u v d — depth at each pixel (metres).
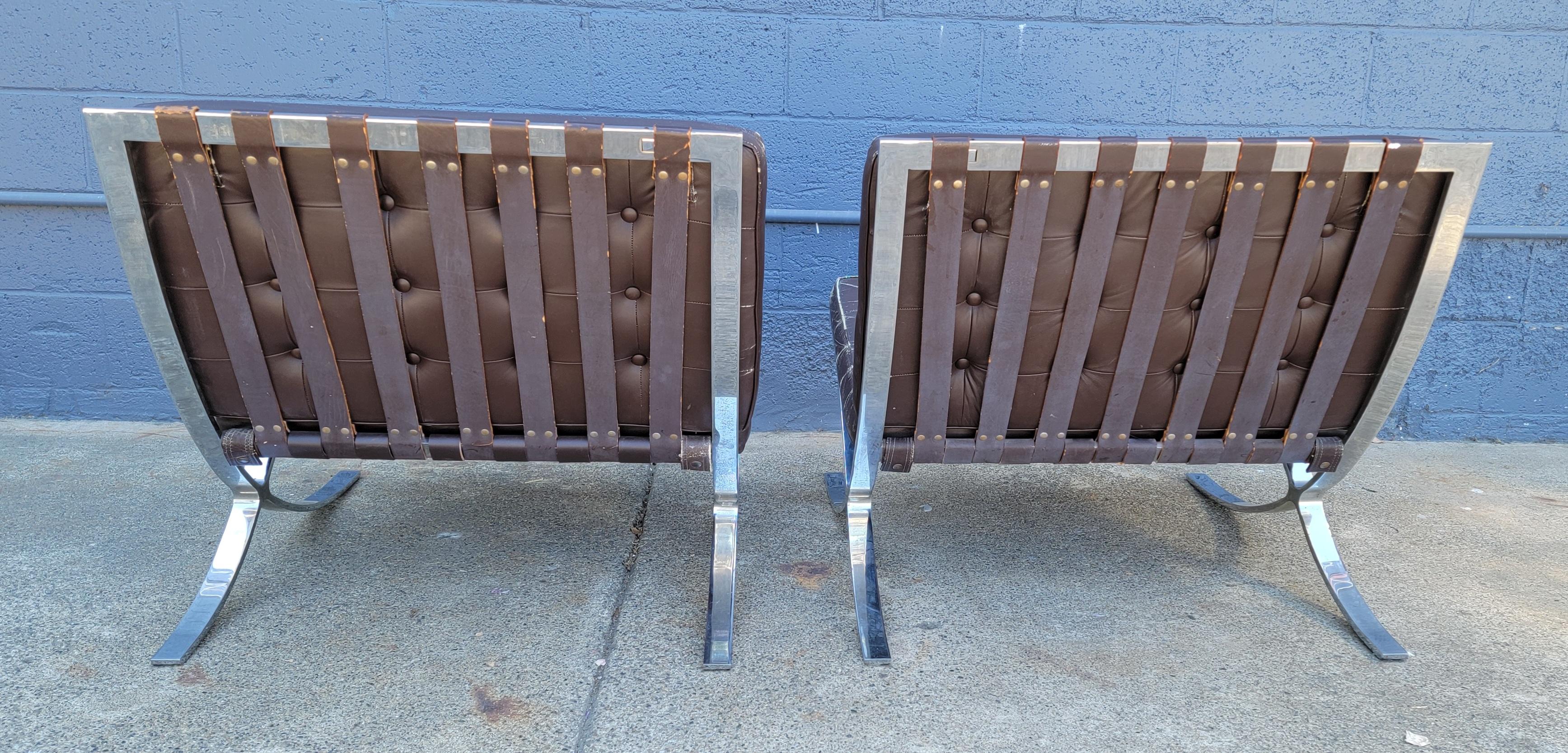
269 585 1.75
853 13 2.41
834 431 2.78
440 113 1.19
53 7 2.28
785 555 1.94
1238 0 2.41
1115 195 1.24
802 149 2.51
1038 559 1.95
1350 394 1.50
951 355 1.41
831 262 2.62
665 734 1.34
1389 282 1.36
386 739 1.32
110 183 1.19
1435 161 1.22
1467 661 1.57
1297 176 1.24
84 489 2.16
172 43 2.33
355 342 1.37
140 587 1.72
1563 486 2.40
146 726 1.33
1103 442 1.52
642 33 2.40
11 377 2.56
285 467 2.36
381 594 1.73
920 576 1.86
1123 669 1.53
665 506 2.19
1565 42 2.43
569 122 1.19
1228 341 1.40
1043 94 2.49
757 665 1.52
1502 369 2.70
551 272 1.30
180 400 1.42
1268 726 1.38
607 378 1.41
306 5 2.32
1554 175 2.53
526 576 1.82
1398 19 2.43
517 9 2.36
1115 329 1.38
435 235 1.25
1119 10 2.42
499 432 1.50
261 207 1.22
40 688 1.41
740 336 1.38
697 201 1.25
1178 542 2.05
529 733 1.34
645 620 1.66
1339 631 1.67
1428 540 2.06
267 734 1.32
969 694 1.46
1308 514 1.81
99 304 2.53
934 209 1.25
